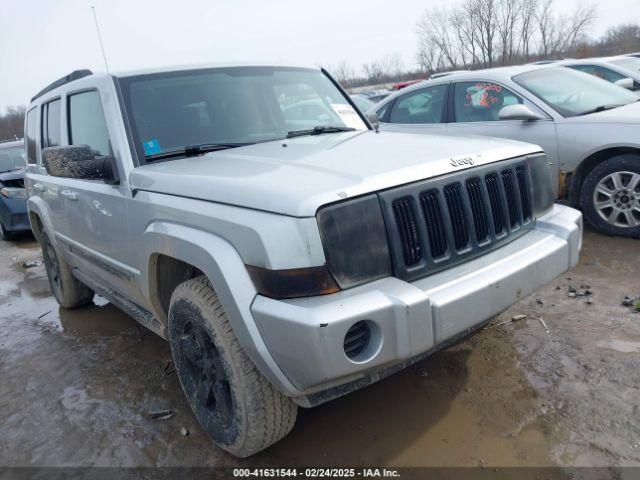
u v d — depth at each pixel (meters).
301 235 1.98
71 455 2.79
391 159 2.43
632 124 4.66
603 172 4.86
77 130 3.74
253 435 2.36
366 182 2.13
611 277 4.11
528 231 2.77
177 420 2.98
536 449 2.41
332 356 1.92
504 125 5.51
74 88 3.74
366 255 2.09
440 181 2.31
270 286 2.02
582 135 4.91
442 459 2.42
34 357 4.08
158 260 2.81
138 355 3.87
